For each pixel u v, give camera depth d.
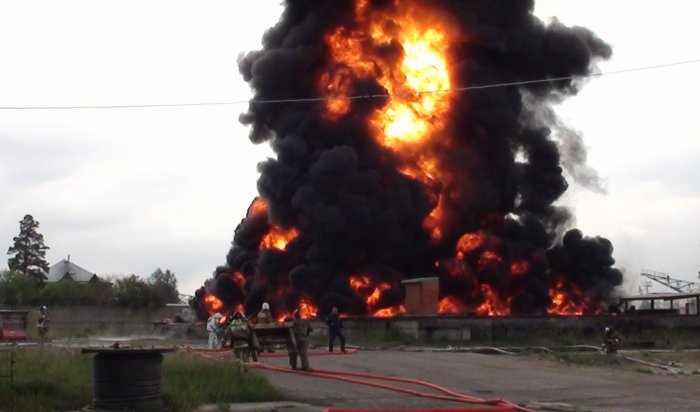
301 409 17.52
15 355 20.72
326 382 22.50
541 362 30.31
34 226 90.38
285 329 25.64
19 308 68.62
